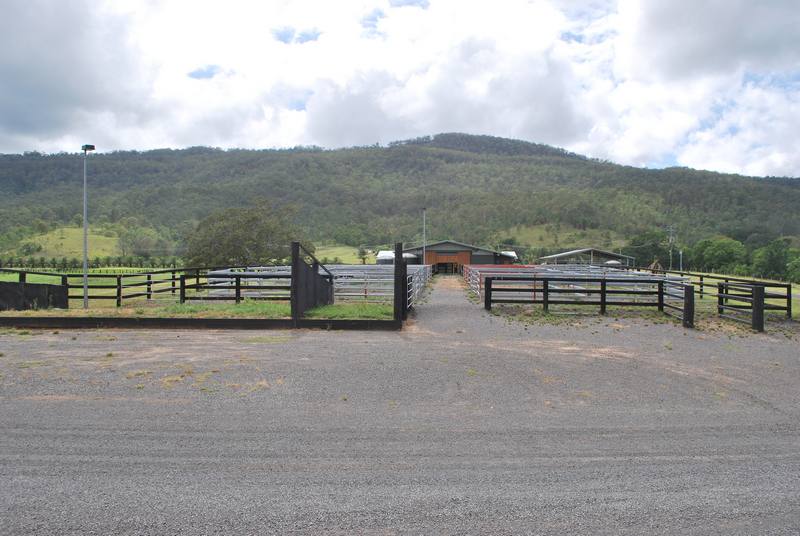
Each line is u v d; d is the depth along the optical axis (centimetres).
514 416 545
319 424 508
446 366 747
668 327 1155
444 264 5978
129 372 684
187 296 1575
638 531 326
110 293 2053
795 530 330
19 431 477
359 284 1888
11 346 852
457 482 387
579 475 404
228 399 580
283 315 1111
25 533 311
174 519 329
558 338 1002
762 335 1078
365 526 325
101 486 372
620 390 651
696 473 411
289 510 342
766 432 509
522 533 321
